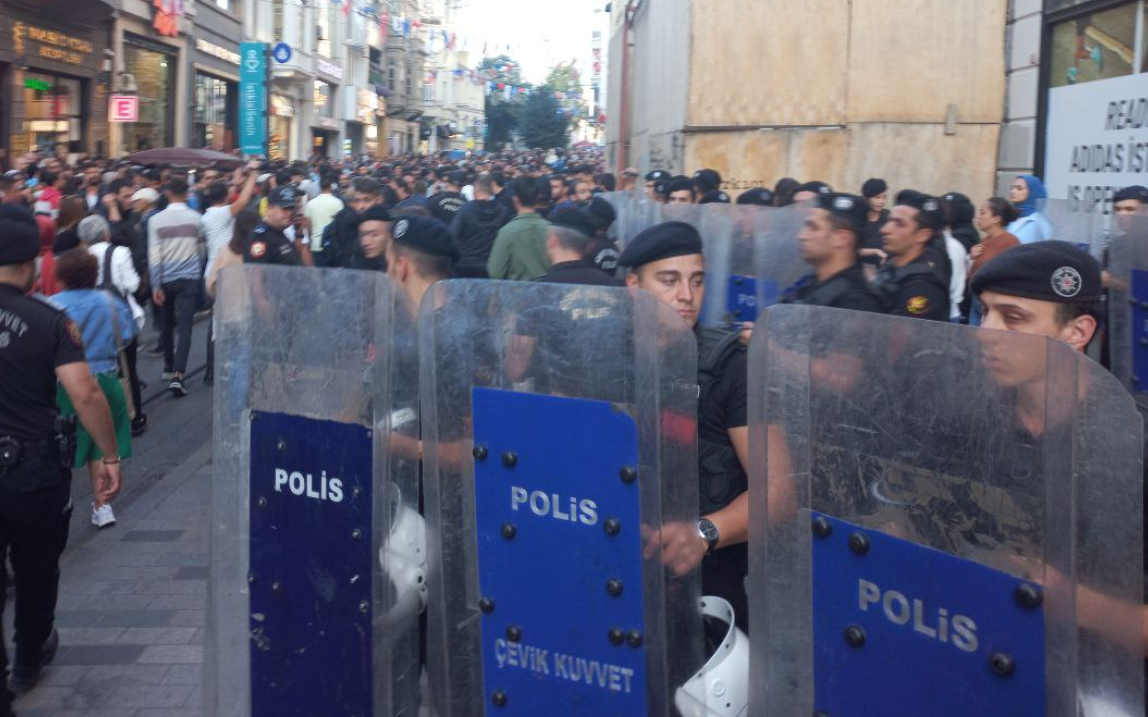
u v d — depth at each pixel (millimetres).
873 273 5367
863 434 1749
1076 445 1463
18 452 3869
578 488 2164
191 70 32094
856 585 1772
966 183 11453
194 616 5008
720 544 2516
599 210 7062
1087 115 9883
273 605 2535
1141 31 9039
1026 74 10945
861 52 11352
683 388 2070
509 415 2230
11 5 20969
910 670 1697
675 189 8531
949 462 1630
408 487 2432
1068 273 2016
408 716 2484
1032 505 1529
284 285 2473
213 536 2598
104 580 5461
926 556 1666
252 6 39719
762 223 4918
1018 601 1550
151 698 4203
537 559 2227
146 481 7270
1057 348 1482
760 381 1892
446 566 2334
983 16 11266
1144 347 3379
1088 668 1474
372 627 2387
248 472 2551
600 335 2119
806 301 4223
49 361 3949
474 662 2320
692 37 11578
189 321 10016
